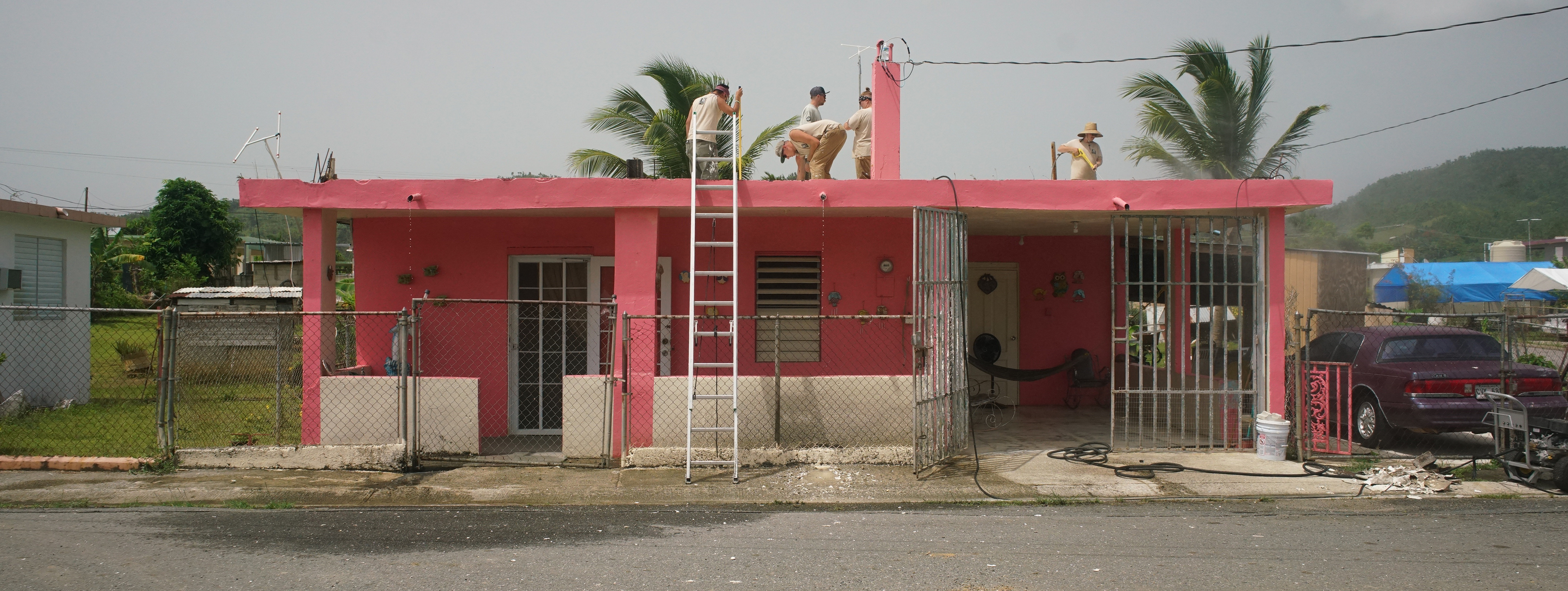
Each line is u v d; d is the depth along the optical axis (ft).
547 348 31.01
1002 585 15.19
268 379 34.40
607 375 26.11
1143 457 26.78
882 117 29.27
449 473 24.18
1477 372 27.76
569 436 25.73
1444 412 27.27
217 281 127.44
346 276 101.19
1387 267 96.84
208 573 15.46
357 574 15.55
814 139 29.12
